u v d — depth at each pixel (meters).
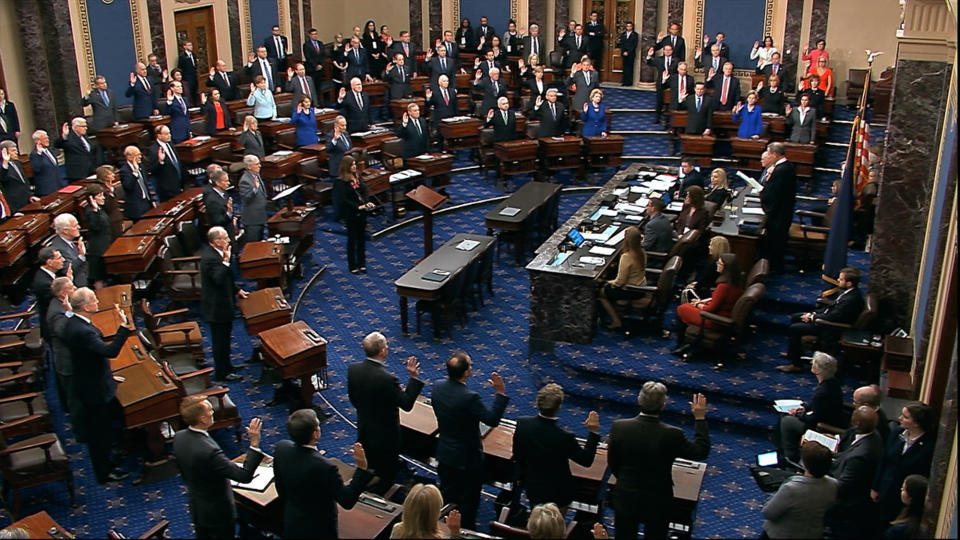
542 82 20.02
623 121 21.64
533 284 11.88
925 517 7.29
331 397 11.40
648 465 7.09
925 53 10.43
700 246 13.39
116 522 8.87
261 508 7.86
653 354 11.55
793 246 13.27
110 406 9.35
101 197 12.75
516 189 18.59
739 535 8.90
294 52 24.28
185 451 7.37
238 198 16.88
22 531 6.76
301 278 14.52
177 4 20.88
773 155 12.75
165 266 12.66
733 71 21.09
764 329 12.18
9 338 10.93
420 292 12.48
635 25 23.95
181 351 11.13
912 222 11.00
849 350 10.60
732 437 10.48
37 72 17.91
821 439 8.88
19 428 9.29
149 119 18.50
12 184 14.40
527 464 7.69
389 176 16.62
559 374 11.55
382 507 7.71
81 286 11.52
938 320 8.99
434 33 25.27
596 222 13.64
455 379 8.20
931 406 8.98
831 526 8.02
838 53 21.56
